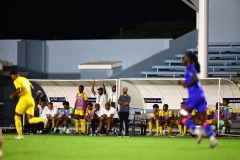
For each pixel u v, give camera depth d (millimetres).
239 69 70438
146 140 40406
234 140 43156
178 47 73188
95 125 52156
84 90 56438
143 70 70625
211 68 70875
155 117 52094
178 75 69438
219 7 74375
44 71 74938
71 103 57469
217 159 24359
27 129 54031
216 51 72562
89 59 74312
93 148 30078
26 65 73188
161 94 54344
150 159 23875
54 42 75000
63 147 30703
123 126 52906
